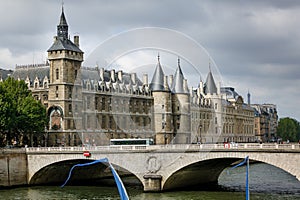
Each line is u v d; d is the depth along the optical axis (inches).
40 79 5644.7
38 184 3917.3
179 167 3142.2
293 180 4057.6
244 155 3019.2
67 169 3973.9
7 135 4559.5
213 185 3708.2
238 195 3137.3
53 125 5285.4
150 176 3169.3
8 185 3750.0
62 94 5270.7
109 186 3747.5
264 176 4424.2
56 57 5300.2
